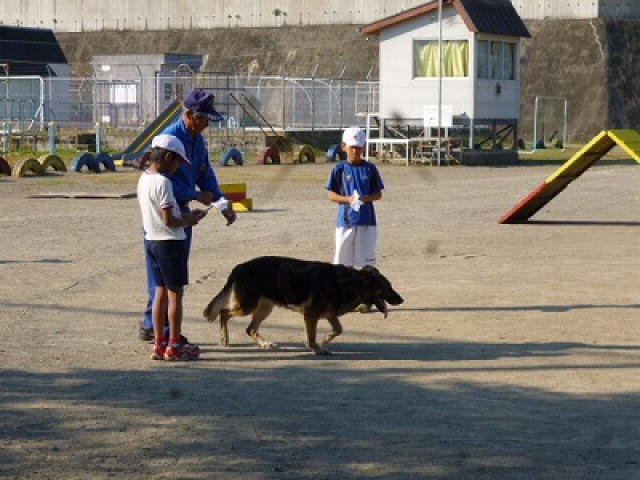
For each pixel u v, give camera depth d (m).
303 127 59.78
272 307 10.89
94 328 11.80
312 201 27.72
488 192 31.45
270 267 10.60
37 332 11.55
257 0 89.75
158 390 9.08
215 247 18.50
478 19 46.06
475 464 7.11
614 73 78.81
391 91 47.47
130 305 13.20
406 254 17.88
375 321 12.29
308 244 18.94
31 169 37.09
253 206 26.05
